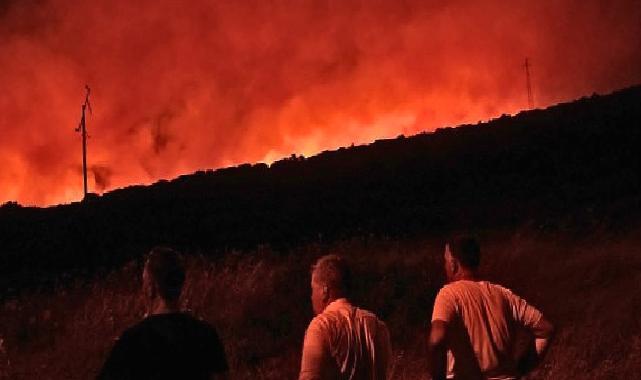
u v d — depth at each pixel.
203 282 12.96
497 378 5.07
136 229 29.20
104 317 11.66
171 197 37.69
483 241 19.33
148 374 3.88
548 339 5.21
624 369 9.34
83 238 27.95
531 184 33.00
